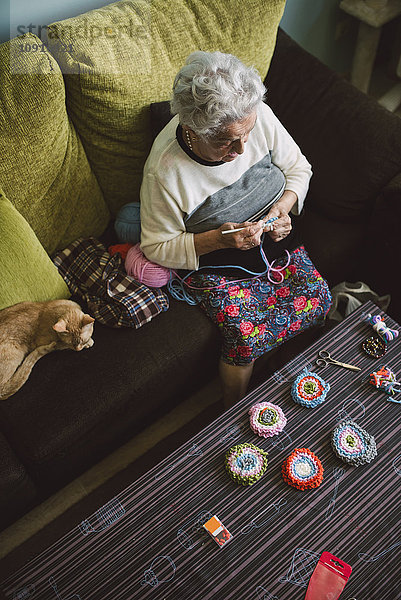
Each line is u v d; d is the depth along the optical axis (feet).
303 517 3.69
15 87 4.43
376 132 5.38
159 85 5.06
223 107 3.97
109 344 4.87
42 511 5.24
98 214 5.56
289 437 4.03
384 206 5.36
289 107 5.71
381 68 9.02
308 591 3.41
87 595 3.48
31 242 4.69
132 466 5.51
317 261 5.55
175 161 4.57
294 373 4.35
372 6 7.14
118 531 3.70
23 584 3.53
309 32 7.80
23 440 4.42
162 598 3.45
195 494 3.82
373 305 4.73
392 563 3.49
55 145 4.82
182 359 4.91
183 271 5.21
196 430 5.74
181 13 5.09
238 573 3.51
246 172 4.91
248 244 4.81
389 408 4.14
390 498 3.74
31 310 4.60
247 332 4.95
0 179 4.66
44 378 4.68
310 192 5.65
